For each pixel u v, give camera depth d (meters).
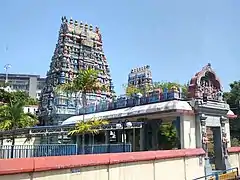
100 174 13.94
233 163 27.95
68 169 12.46
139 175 16.19
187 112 25.06
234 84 51.19
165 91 26.67
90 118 32.56
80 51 53.75
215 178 19.59
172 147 38.50
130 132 33.00
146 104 28.03
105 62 58.00
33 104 70.12
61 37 53.41
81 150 18.56
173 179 18.64
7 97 60.84
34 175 11.18
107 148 20.38
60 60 51.56
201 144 25.34
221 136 27.53
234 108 48.28
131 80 73.06
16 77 144.50
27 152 15.09
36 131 28.17
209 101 27.12
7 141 33.06
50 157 11.92
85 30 56.03
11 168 10.45
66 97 47.44
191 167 20.44
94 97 49.62
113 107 32.31
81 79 33.66
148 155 17.00
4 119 37.16
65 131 27.12
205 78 27.61
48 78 52.91
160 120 27.97
